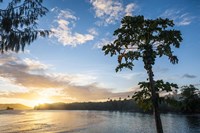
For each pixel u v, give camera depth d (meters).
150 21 13.64
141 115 132.75
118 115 140.75
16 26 6.54
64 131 60.78
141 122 81.62
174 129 56.72
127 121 88.25
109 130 59.22
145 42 13.73
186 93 107.06
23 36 6.63
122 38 13.84
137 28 13.72
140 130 57.31
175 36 13.28
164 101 13.52
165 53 13.94
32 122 94.50
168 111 136.38
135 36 13.91
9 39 6.51
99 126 70.56
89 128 65.75
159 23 13.48
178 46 13.44
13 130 64.31
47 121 100.31
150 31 13.38
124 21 13.68
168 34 13.12
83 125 75.88
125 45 13.95
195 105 107.12
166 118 94.31
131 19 13.56
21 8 6.57
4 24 6.25
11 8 6.45
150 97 13.71
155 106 13.52
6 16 6.30
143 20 13.57
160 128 13.18
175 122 74.88
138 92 13.89
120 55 14.20
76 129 64.50
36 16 6.79
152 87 13.53
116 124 75.69
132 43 14.03
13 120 108.88
